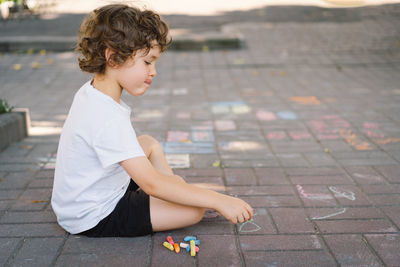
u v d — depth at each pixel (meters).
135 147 1.92
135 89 1.94
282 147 3.58
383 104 4.88
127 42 1.79
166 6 13.50
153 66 1.94
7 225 2.29
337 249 2.07
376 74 6.44
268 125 4.20
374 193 2.69
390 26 9.71
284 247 2.09
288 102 5.06
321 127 4.10
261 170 3.09
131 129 1.96
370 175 2.97
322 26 9.88
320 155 3.37
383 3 13.45
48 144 3.67
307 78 6.30
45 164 3.20
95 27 1.84
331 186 2.80
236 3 14.41
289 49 8.06
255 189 2.77
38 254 2.03
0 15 10.59
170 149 3.55
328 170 3.07
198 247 2.09
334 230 2.25
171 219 2.12
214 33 8.86
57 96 5.42
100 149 1.90
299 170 3.08
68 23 10.40
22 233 2.21
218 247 2.09
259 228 2.27
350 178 2.92
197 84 6.06
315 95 5.37
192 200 2.01
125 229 2.12
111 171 2.03
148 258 1.99
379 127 4.06
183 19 11.16
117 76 1.91
